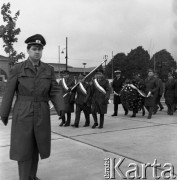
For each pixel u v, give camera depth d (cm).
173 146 572
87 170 449
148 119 970
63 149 574
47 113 378
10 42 1218
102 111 791
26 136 362
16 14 1228
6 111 374
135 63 5738
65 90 827
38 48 372
